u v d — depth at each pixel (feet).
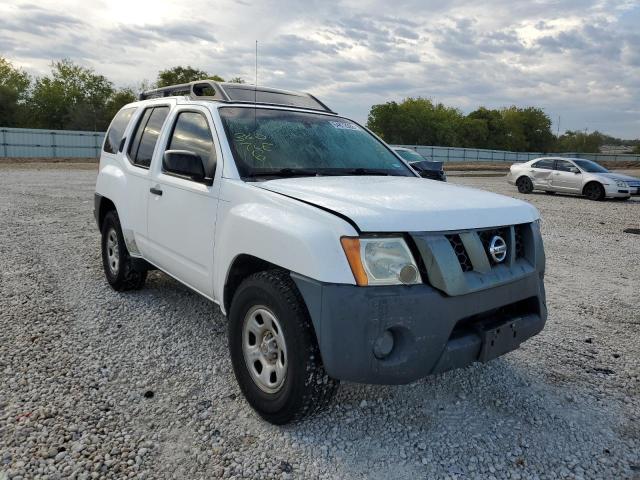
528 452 9.08
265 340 9.54
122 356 12.33
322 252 8.18
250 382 9.86
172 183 12.82
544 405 10.68
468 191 10.89
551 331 14.96
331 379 8.75
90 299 16.29
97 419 9.64
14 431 9.12
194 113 13.14
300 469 8.41
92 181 61.77
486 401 10.77
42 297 16.31
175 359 12.25
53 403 10.11
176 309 15.53
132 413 9.89
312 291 8.22
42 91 210.38
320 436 9.30
